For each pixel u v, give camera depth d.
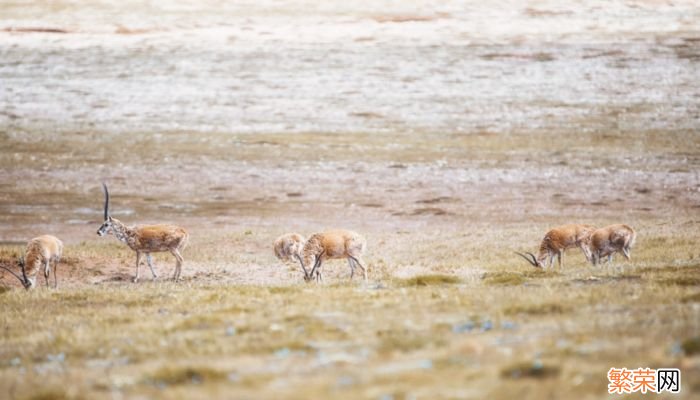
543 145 97.75
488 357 16.94
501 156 93.44
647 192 79.31
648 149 95.06
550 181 83.56
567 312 22.05
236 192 81.19
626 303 22.88
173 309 27.05
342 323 22.02
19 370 19.02
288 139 101.31
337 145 98.81
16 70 133.62
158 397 15.23
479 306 23.69
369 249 49.53
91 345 21.17
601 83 125.12
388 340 19.16
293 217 71.31
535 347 17.52
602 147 96.31
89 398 15.59
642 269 31.94
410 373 15.88
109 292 32.38
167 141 100.00
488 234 54.53
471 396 14.06
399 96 122.25
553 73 131.25
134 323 24.28
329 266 41.34
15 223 69.25
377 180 85.06
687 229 51.50
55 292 32.81
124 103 117.62
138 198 79.00
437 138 101.94
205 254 47.69
